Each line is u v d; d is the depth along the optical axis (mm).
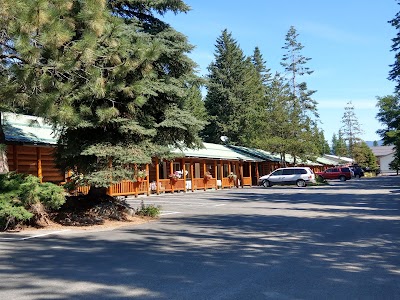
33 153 20688
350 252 8531
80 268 7180
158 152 14219
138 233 11312
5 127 18109
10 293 5707
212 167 42531
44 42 9031
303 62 65875
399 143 39812
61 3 9445
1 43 9484
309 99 65188
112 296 5570
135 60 11695
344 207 18359
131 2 14445
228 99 57125
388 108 41062
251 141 48594
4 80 10250
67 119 10555
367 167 88250
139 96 12305
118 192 25359
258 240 10094
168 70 15148
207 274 6738
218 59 58438
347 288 5922
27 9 8469
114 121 12695
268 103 48219
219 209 18344
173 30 14891
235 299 5414
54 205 12305
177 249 8953
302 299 5426
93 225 12797
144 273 6820
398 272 6859
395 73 33469
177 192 32375
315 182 40688
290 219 14359
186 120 14680
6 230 11523
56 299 5441
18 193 11438
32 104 10320
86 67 10656
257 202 21969
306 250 8766
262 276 6598
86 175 13148
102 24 10109
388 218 14133
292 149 45188
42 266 7344
